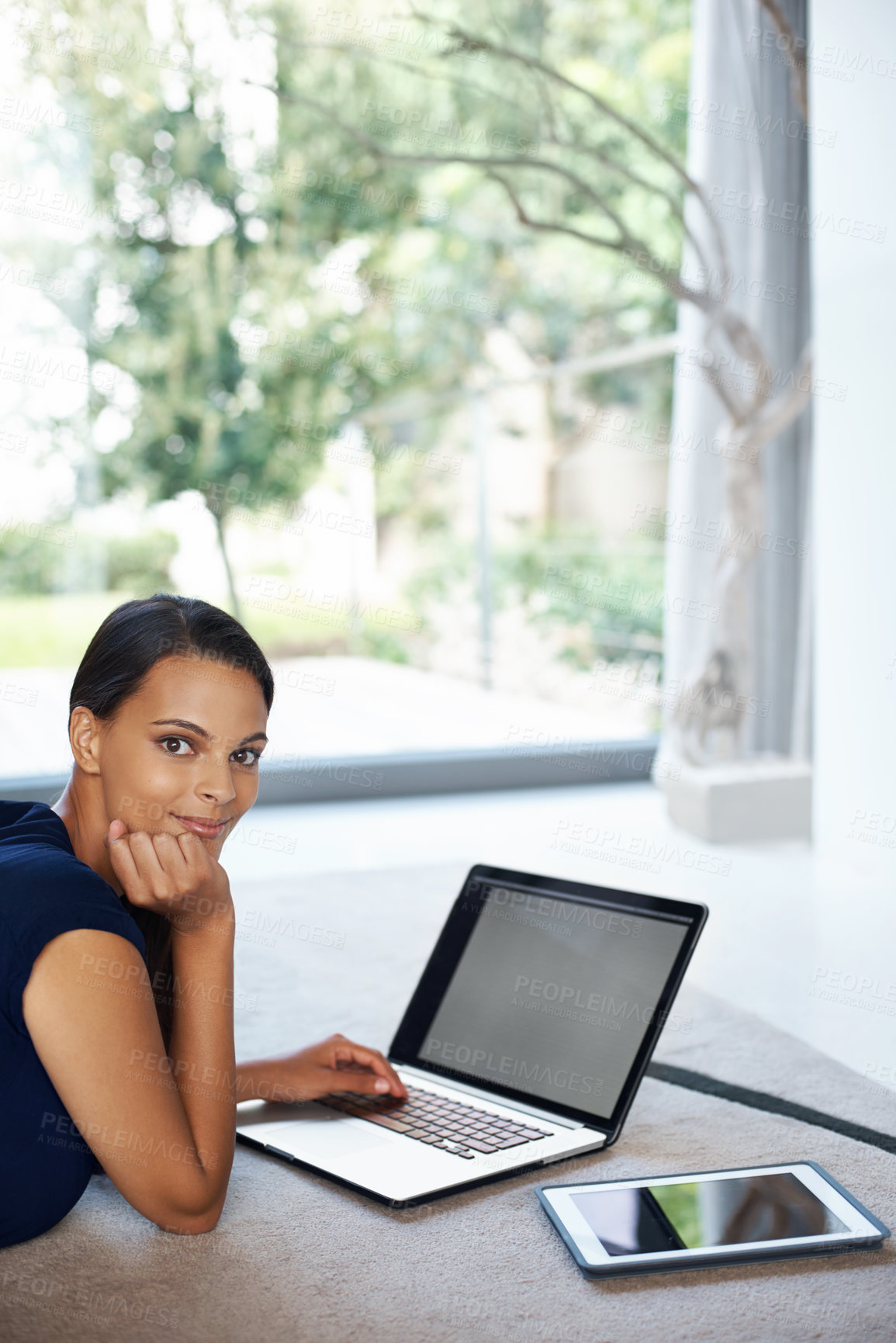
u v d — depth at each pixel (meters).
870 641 2.98
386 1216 1.21
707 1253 1.10
